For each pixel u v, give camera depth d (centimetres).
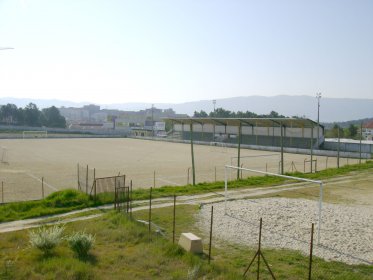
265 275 1273
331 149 7925
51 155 5950
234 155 6444
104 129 17925
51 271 1218
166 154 6475
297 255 1474
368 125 13438
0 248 1494
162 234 1714
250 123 8594
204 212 2172
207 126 10144
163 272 1256
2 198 2583
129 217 1934
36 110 18025
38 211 2188
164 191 2827
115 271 1254
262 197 2653
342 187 3161
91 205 2370
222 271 1263
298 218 2023
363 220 1998
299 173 3897
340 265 1387
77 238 1425
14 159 5272
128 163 5025
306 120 7144
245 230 1811
